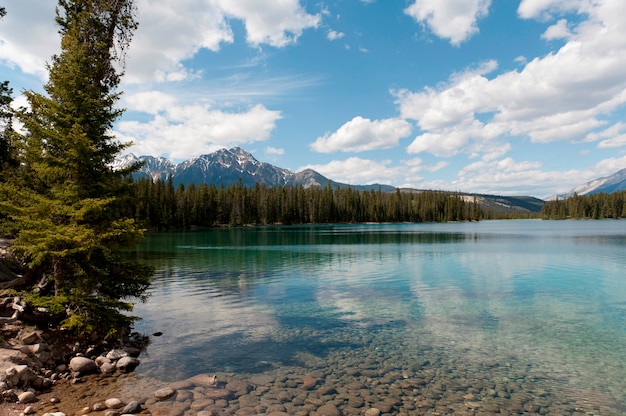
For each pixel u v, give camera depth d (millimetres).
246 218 158000
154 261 40906
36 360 10750
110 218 12547
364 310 19188
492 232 101812
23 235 11375
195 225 139750
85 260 12781
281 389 9906
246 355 12664
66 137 11539
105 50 15070
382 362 12016
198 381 10328
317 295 22984
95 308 12586
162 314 18453
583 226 129625
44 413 8289
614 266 35031
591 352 12984
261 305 20375
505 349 13273
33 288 13258
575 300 21297
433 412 8711
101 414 8359
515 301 21094
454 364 11859
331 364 11844
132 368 11398
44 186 13180
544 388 10148
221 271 33406
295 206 173375
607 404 9258
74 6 16000
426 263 38469
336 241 71438
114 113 12977
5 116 19203
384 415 8516
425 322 16844
